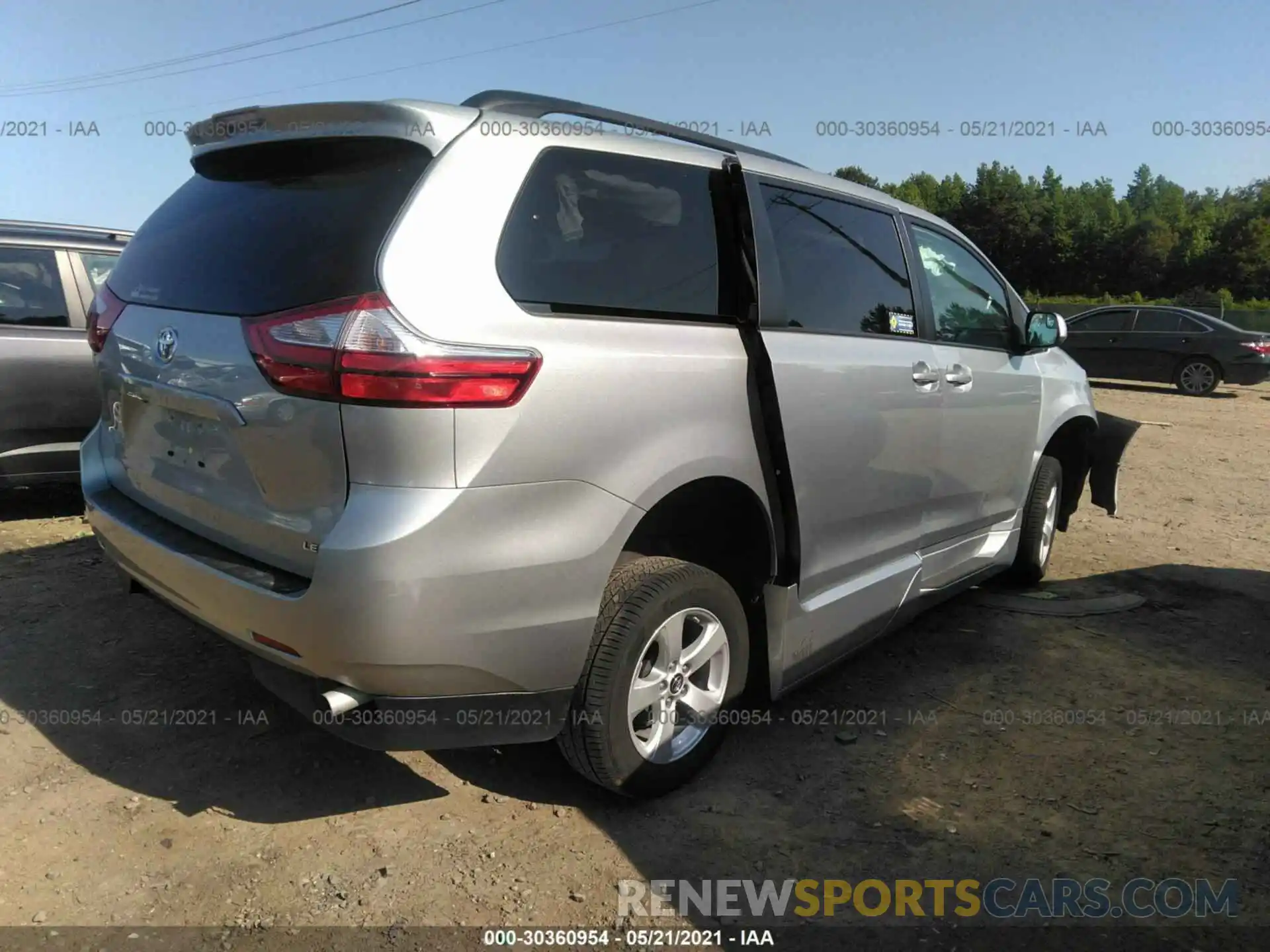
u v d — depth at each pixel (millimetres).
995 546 4402
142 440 2738
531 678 2305
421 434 2070
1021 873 2539
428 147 2264
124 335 2760
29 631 3805
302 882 2383
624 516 2395
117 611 4035
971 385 3850
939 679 3781
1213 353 15852
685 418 2561
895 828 2734
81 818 2607
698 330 2686
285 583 2225
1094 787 2980
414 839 2578
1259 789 2982
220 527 2455
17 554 4738
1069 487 5277
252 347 2230
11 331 5047
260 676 2480
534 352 2215
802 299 3041
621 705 2535
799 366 2889
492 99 2479
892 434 3350
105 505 2871
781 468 2822
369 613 2076
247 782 2818
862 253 3412
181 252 2674
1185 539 6086
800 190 3197
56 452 5223
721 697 2881
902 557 3635
